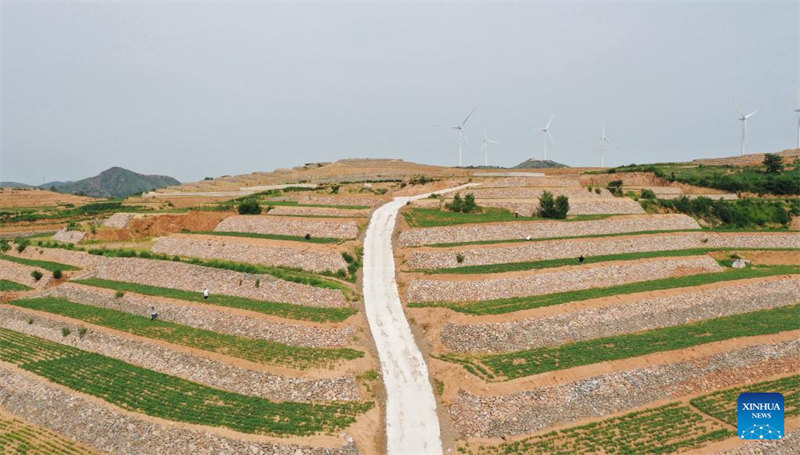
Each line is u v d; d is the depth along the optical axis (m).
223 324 67.19
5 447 50.28
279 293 74.62
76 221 137.12
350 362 58.44
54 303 80.81
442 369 59.25
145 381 56.69
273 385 54.47
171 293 78.38
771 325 70.56
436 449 48.72
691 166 178.38
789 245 107.44
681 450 47.91
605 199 116.75
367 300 73.62
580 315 67.31
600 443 48.72
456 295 73.06
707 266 89.69
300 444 46.28
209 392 54.03
